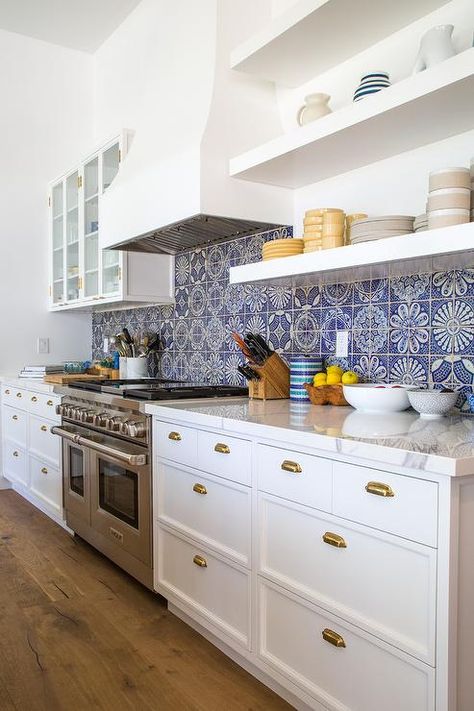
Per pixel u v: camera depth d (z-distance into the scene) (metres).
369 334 2.27
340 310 2.40
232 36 2.57
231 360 3.09
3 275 4.36
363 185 2.33
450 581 1.25
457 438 1.46
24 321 4.45
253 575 1.84
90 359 4.75
